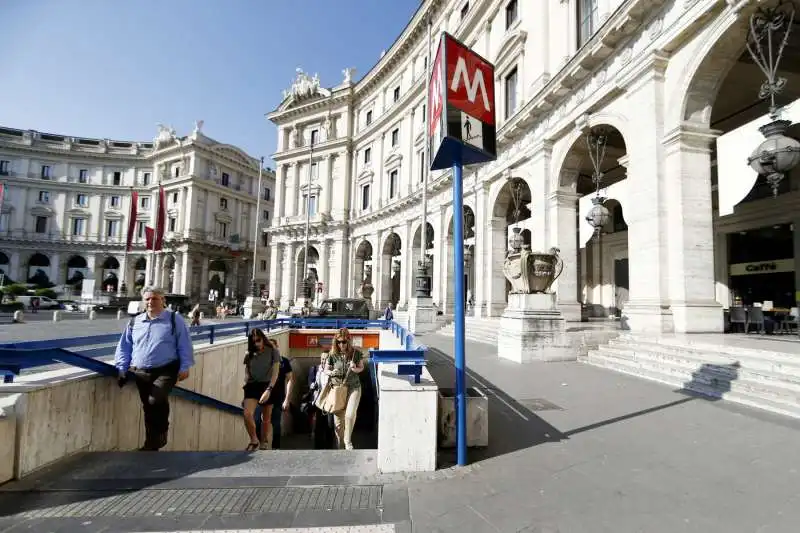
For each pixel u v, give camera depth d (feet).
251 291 111.96
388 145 115.96
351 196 132.16
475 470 12.03
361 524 9.22
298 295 141.28
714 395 19.69
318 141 143.33
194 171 185.37
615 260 63.77
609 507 9.80
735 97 40.11
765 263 43.39
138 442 17.26
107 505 10.02
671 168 31.48
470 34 77.46
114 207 213.66
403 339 22.15
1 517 9.41
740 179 29.91
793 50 31.14
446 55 12.79
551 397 20.15
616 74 37.40
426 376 13.78
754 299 44.42
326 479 11.50
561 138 47.55
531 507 9.87
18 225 202.69
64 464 12.35
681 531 8.73
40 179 207.82
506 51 61.31
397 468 12.01
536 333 30.63
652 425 15.72
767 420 15.97
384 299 112.78
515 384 23.00
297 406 45.37
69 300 137.69
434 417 12.26
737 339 26.22
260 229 218.59
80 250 209.05
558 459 12.73
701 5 28.76
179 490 10.82
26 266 203.72
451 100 12.68
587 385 22.75
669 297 31.12
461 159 13.65
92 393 14.33
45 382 12.35
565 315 46.24
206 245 187.01
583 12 46.83
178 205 188.96
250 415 21.25
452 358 32.86
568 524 9.10
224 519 9.44
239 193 205.87
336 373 21.01
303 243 142.31
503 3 66.23
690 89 30.78
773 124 22.17
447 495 10.55
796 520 9.08
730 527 8.87
